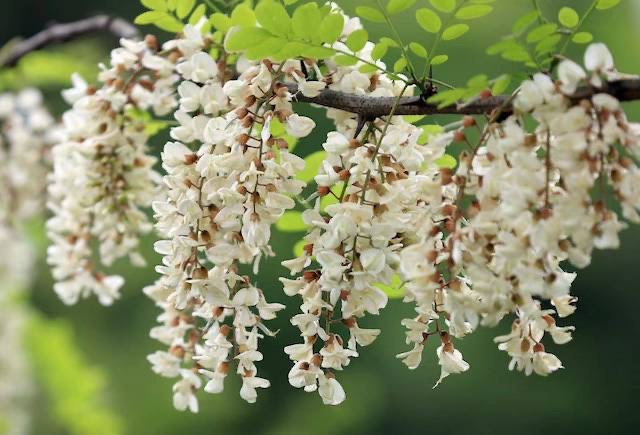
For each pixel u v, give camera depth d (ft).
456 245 5.10
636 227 17.80
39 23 17.29
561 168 5.05
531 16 5.14
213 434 15.07
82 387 7.43
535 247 5.06
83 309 15.31
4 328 7.48
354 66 5.52
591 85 5.05
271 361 15.19
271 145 5.30
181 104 5.47
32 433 7.86
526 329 5.30
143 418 14.83
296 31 5.25
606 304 18.15
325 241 5.21
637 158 5.02
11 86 7.05
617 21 15.97
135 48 5.80
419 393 16.53
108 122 5.82
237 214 5.28
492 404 17.12
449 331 5.34
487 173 5.12
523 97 5.06
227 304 5.35
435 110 5.33
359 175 5.25
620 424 17.79
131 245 6.02
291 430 14.84
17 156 7.13
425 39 13.84
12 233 7.27
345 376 15.80
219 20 5.50
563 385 17.84
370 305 5.23
